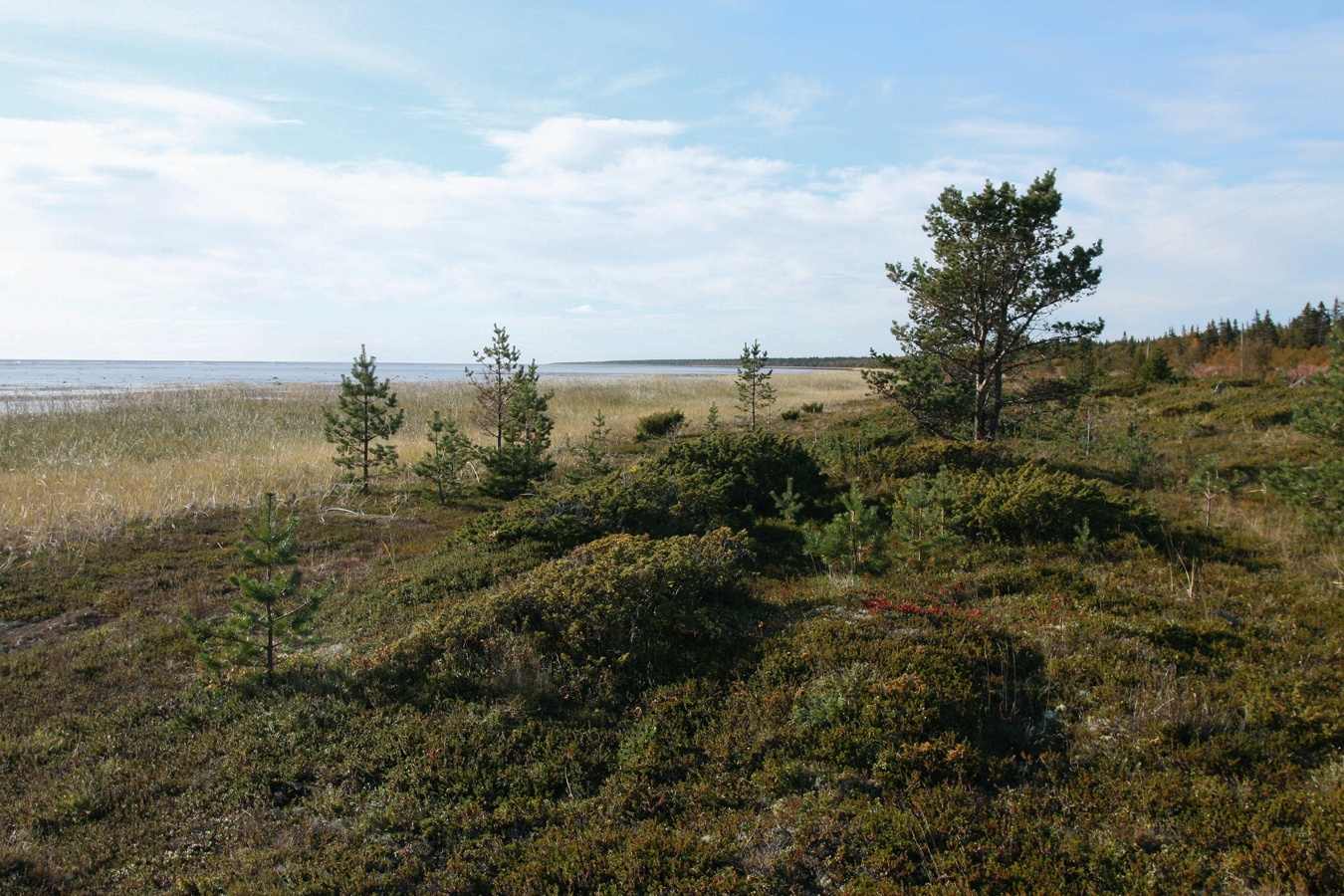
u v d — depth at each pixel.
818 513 12.31
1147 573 8.59
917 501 9.37
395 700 5.89
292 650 6.79
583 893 3.97
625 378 69.25
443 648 6.40
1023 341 17.23
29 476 13.88
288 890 3.89
